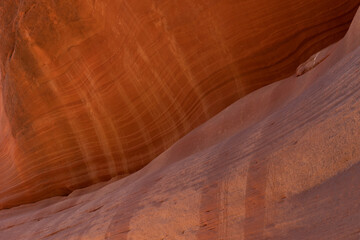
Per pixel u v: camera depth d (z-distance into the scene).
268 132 3.01
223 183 2.93
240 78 6.40
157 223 3.27
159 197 3.57
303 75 4.45
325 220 2.03
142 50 7.07
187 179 3.46
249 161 2.86
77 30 7.79
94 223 4.24
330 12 5.85
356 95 2.31
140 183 4.35
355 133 2.13
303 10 5.93
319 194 2.17
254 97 5.12
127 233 3.52
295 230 2.17
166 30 6.62
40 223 6.08
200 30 6.41
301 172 2.36
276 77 6.25
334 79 2.77
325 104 2.58
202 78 6.64
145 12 6.70
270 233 2.33
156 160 5.93
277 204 2.41
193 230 2.93
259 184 2.61
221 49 6.39
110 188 6.43
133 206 3.84
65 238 4.52
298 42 6.07
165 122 7.42
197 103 6.82
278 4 5.96
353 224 1.85
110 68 7.76
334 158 2.19
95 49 7.79
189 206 3.08
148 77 7.27
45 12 8.00
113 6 7.11
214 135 5.02
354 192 1.97
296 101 3.16
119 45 7.43
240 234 2.54
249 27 6.16
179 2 6.37
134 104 7.72
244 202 2.65
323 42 5.98
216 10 6.20
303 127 2.59
